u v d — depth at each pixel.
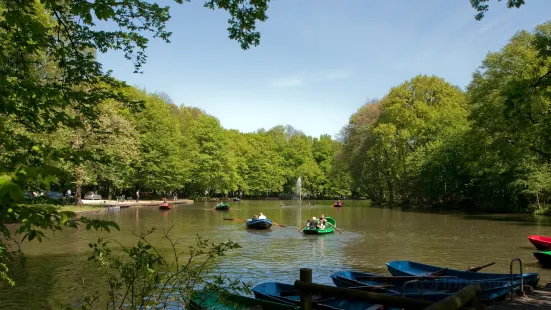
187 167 59.38
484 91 30.81
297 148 90.69
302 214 40.44
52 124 5.97
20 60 5.93
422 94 49.91
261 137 86.44
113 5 5.38
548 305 7.53
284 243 19.67
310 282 5.99
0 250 4.71
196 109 84.06
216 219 32.03
